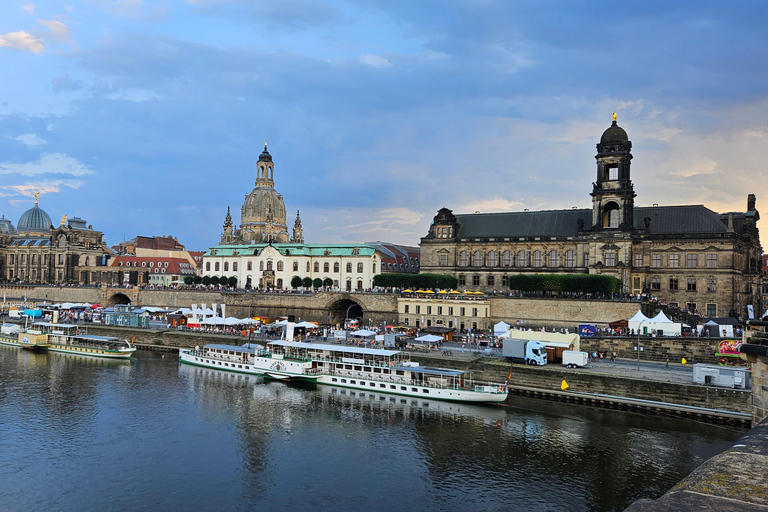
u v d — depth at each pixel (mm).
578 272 150625
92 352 132125
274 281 193250
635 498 56625
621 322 120438
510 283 140250
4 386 99375
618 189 143875
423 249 172625
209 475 61906
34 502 55031
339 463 65438
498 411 85250
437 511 54000
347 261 185750
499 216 170750
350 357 107375
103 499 55938
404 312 146625
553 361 103188
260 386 101250
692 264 140500
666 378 87500
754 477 11227
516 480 60781
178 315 153750
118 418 81188
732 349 98312
